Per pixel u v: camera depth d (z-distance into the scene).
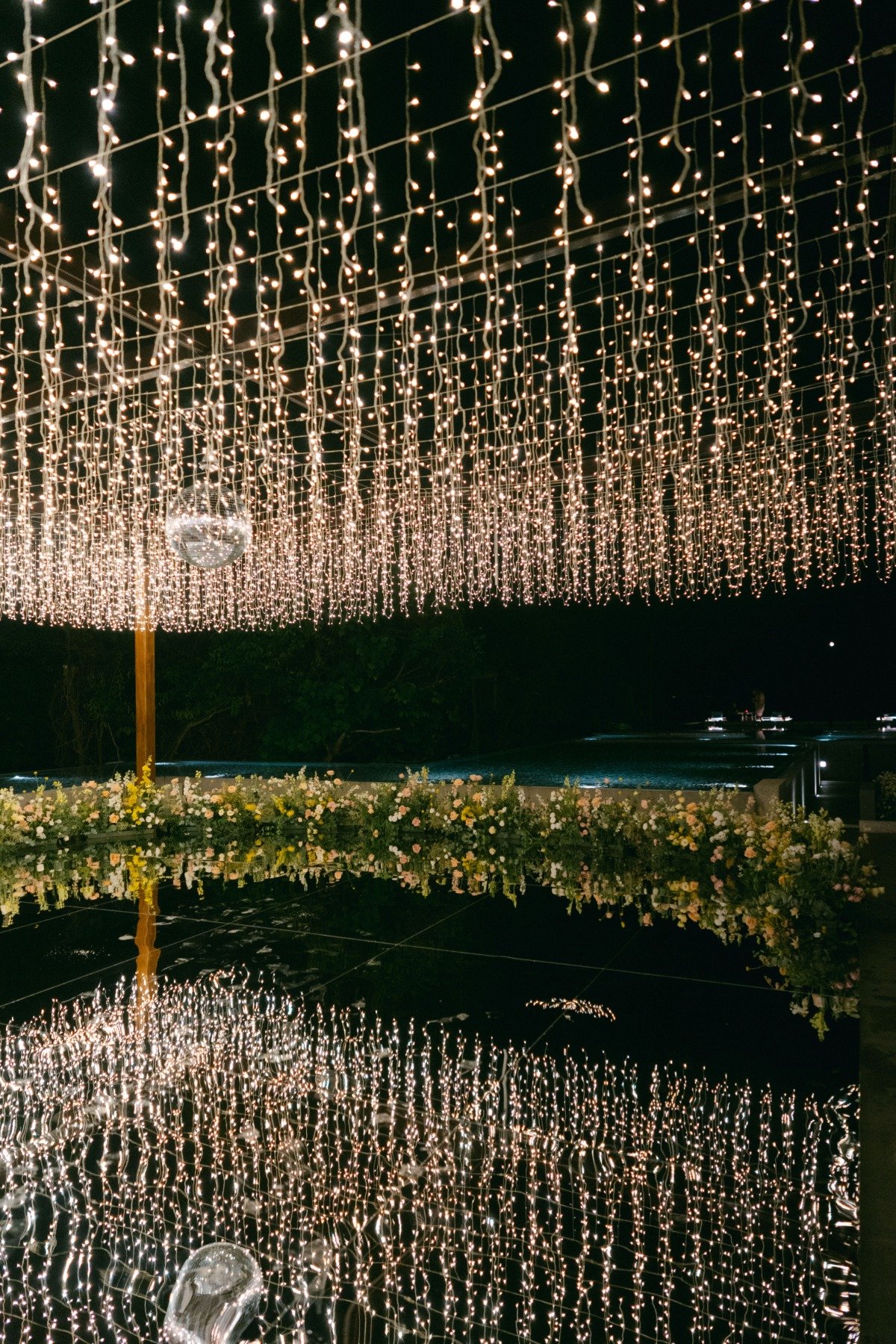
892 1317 1.89
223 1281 2.31
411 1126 3.42
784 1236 2.75
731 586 17.61
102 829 9.73
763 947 5.50
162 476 9.78
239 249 5.07
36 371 8.88
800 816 7.02
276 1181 3.09
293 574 15.84
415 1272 2.62
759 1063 3.85
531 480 13.23
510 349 7.77
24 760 19.33
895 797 9.38
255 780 10.95
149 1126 3.47
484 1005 4.60
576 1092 3.64
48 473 10.51
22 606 15.72
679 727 32.69
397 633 20.22
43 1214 2.92
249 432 11.38
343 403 10.25
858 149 5.24
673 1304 2.47
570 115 5.18
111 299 6.84
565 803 8.81
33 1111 3.58
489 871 7.97
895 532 14.05
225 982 5.00
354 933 5.94
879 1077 3.22
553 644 28.56
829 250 6.70
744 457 12.47
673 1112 3.46
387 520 15.23
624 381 9.16
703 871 7.71
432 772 17.28
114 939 5.85
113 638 20.20
